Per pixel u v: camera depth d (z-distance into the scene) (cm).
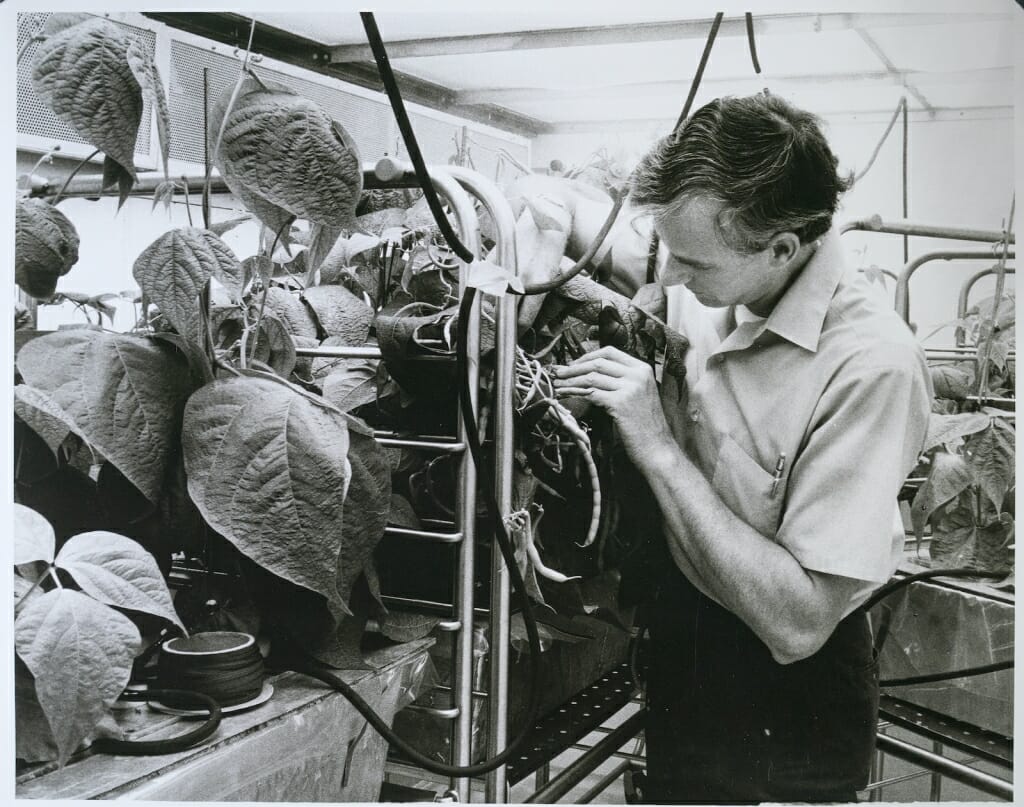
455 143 126
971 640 112
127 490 73
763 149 80
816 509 91
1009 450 109
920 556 125
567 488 94
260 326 88
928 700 117
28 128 95
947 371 116
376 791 79
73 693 58
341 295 107
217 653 68
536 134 155
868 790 124
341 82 150
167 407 69
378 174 78
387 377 92
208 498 66
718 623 103
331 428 68
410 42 142
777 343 98
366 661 78
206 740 63
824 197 85
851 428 90
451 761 82
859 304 95
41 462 74
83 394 65
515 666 98
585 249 106
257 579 74
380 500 73
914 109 110
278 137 64
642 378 92
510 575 77
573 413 92
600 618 110
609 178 114
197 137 137
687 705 105
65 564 62
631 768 116
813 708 100
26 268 76
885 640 122
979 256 112
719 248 86
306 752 70
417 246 100
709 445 104
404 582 89
